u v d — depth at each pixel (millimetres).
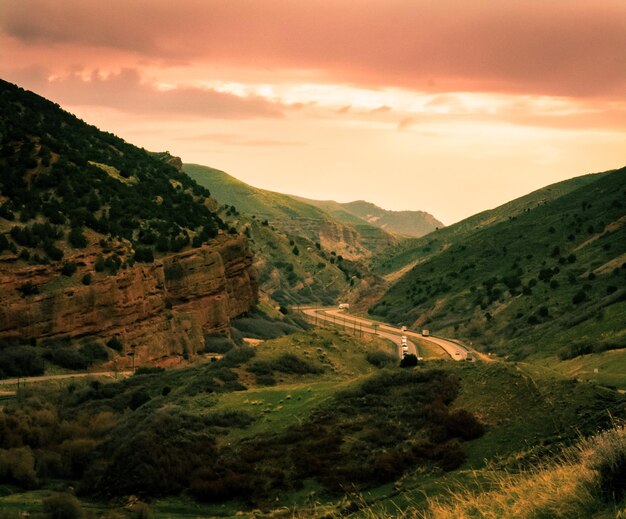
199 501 45281
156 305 119812
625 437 12836
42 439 61812
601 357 83062
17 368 92625
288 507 41719
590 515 11852
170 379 81375
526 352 113562
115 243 119562
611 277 142250
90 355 103375
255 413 55625
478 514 14414
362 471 43562
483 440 44156
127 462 50344
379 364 79750
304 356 76750
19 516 39250
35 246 109688
